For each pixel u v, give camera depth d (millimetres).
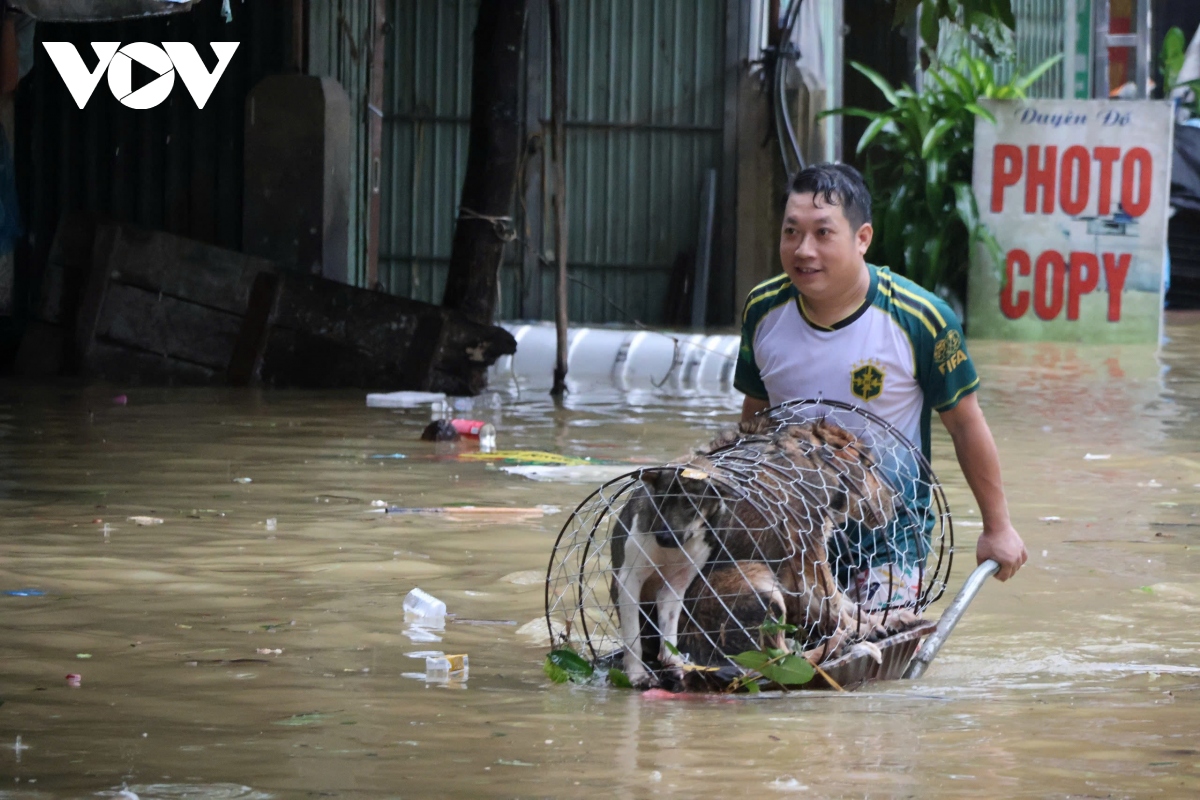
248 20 14453
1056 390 13828
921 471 4961
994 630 5168
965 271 21438
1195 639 5020
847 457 4582
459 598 5496
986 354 18031
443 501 7586
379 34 17234
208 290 13023
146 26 14438
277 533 6691
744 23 21109
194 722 3799
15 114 15266
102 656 4551
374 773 3336
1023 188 20328
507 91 13430
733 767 3381
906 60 23844
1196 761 3447
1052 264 20266
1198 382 14633
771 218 21375
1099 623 5266
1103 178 20031
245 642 4766
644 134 21359
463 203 13570
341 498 7645
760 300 5176
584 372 15203
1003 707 3998
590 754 3494
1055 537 6914
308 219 13992
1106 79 26984
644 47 21234
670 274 21500
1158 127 19875
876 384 4953
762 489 4309
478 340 12930
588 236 21531
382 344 12898
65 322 13258
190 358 13055
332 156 14164
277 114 13953
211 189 14766
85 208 15234
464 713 3908
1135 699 4117
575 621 5121
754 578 4172
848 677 4262
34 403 11484
